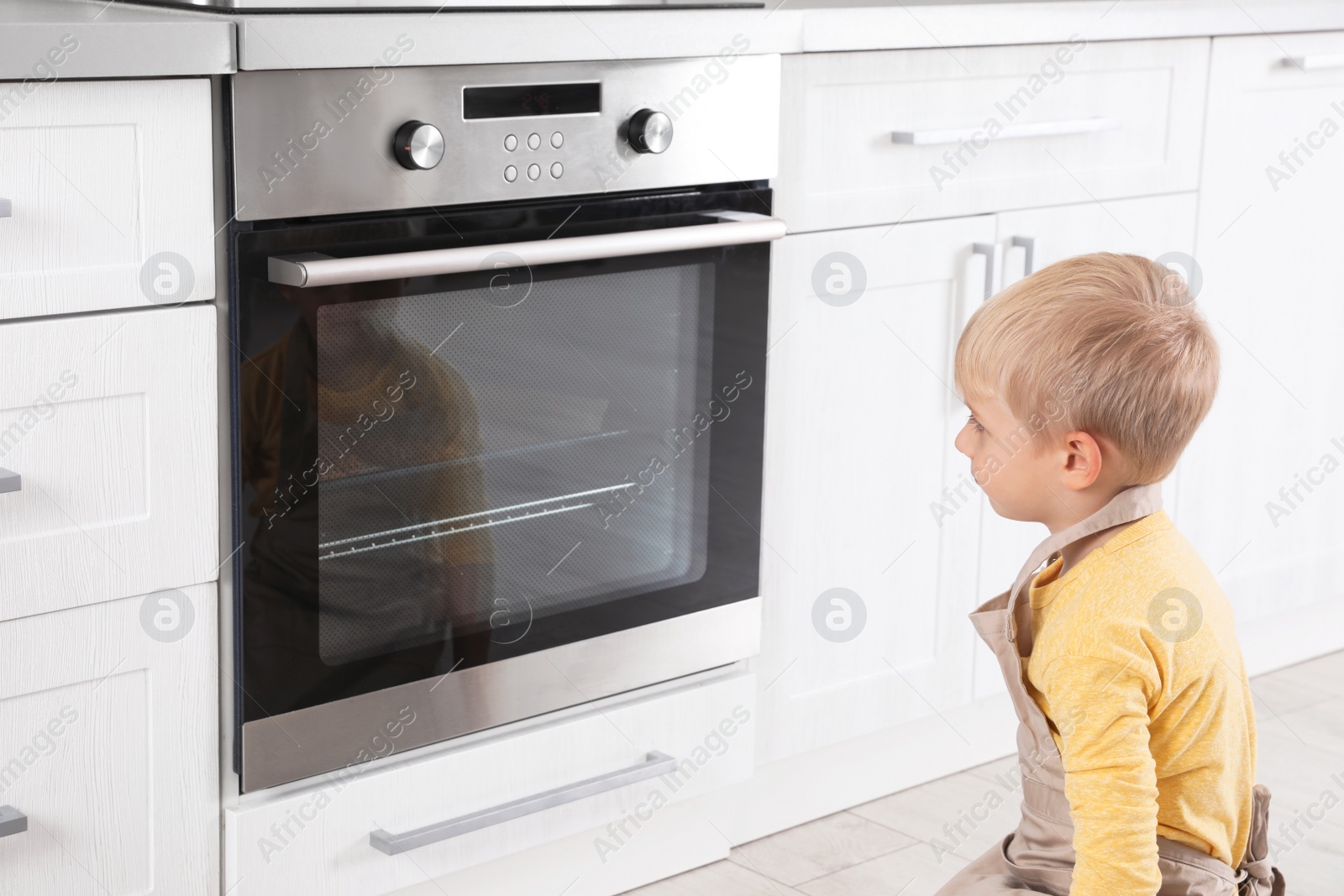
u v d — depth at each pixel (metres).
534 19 1.44
